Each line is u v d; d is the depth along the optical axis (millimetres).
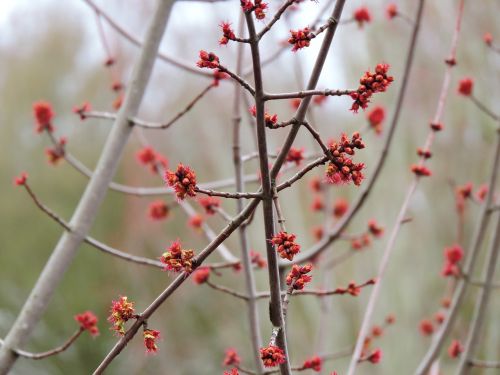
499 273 1728
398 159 2254
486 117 2127
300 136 1813
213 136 2859
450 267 984
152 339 702
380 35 2264
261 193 680
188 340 3219
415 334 2098
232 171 2760
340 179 670
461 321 1687
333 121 2371
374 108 992
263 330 2127
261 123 673
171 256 693
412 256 2182
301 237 2182
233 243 2633
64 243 893
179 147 3078
